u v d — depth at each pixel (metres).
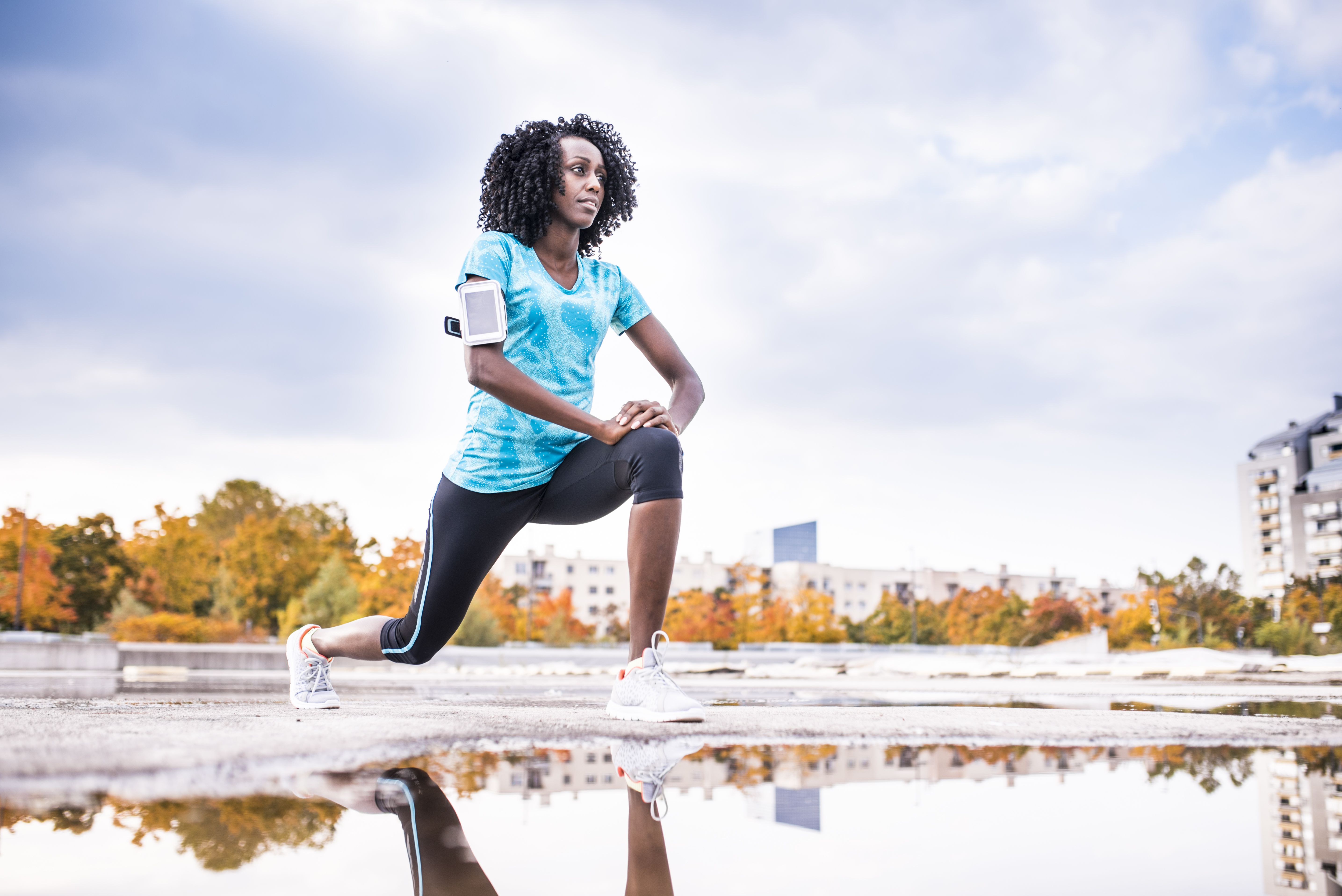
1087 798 0.69
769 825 0.58
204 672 11.49
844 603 59.84
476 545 1.91
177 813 0.56
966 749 1.02
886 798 0.68
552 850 0.49
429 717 1.47
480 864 0.45
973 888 0.42
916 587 61.44
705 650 27.94
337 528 44.25
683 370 2.17
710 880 0.43
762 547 64.25
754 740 1.11
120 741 0.90
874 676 10.65
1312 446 67.00
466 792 0.67
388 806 0.60
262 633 37.41
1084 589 61.44
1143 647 40.97
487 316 1.73
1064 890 0.41
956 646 37.16
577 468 1.86
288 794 0.63
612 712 1.54
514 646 31.88
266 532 39.44
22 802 0.59
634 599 1.65
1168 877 0.44
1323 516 63.62
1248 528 70.44
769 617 43.03
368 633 1.99
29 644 12.06
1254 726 1.35
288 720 1.32
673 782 0.75
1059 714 1.72
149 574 35.91
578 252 2.28
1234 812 0.62
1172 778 0.79
